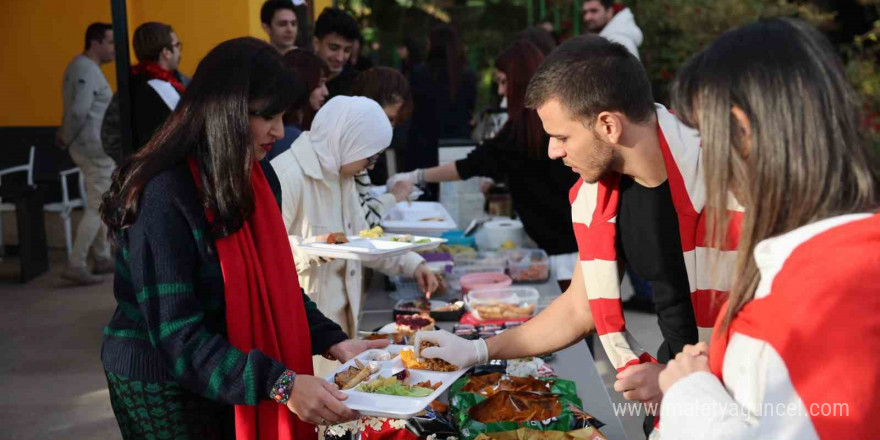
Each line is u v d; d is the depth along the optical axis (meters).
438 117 6.39
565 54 1.70
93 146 6.27
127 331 1.77
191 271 1.69
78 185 7.66
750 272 1.09
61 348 4.93
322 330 2.12
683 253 1.71
